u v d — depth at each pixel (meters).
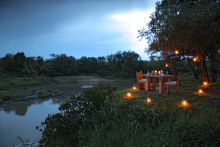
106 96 9.95
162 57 19.38
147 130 7.88
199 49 15.56
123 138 7.43
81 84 58.59
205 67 18.58
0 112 26.47
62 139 8.17
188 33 11.25
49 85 57.06
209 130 7.54
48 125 8.52
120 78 67.88
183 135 7.34
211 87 16.20
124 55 72.06
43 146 8.45
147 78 14.61
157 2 17.97
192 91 14.34
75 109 9.12
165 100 11.60
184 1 13.75
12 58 63.47
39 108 28.66
